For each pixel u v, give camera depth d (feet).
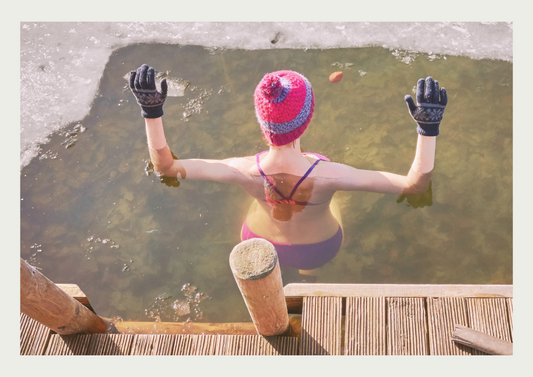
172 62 10.90
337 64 10.60
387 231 8.13
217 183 8.84
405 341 6.47
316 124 9.46
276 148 7.15
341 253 7.95
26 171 9.30
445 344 6.42
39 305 5.95
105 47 11.40
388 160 8.84
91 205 8.80
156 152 8.44
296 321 7.31
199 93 10.22
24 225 8.57
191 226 8.40
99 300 7.73
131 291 7.83
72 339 6.79
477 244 7.97
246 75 10.53
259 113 6.59
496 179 8.64
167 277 7.91
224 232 8.31
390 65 10.52
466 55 10.68
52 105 10.34
